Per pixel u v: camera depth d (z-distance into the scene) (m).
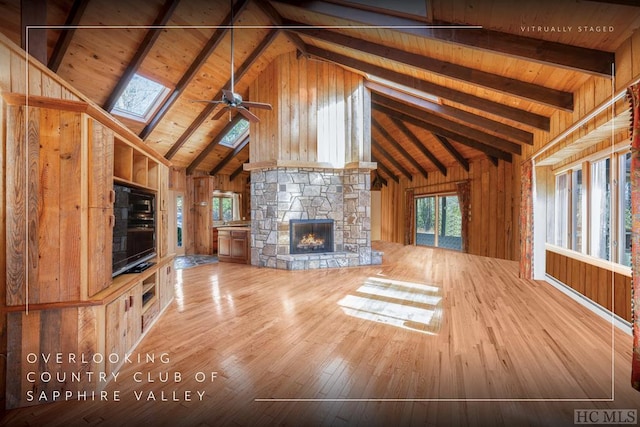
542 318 3.14
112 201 2.12
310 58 5.54
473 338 2.66
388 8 2.87
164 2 3.67
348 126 6.24
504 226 6.73
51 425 1.63
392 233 10.98
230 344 2.56
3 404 1.78
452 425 1.62
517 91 3.14
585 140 3.24
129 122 5.26
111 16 3.53
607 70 2.21
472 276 5.13
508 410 1.73
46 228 1.80
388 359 2.30
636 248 1.91
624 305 3.02
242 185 9.88
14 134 1.75
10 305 1.76
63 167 1.81
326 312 3.34
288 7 3.90
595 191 3.77
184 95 5.38
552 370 2.13
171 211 7.48
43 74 2.25
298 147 5.95
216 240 8.09
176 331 2.83
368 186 6.21
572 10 1.93
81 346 1.87
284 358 2.32
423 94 5.27
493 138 5.70
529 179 4.87
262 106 3.91
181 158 7.30
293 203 5.93
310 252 6.12
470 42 2.62
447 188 8.58
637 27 1.90
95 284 1.92
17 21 2.95
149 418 1.68
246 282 4.71
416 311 3.37
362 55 4.50
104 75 4.12
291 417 1.68
